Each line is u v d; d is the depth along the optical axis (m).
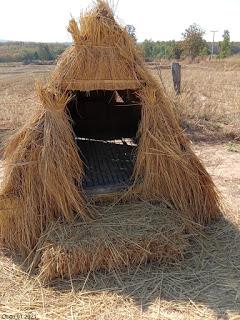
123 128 6.61
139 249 3.81
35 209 4.05
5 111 11.79
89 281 3.69
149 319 3.24
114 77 4.03
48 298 3.51
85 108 6.52
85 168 5.20
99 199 4.28
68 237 3.85
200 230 4.34
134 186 4.32
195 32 53.31
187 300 3.45
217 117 10.48
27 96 17.22
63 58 4.08
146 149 4.21
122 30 4.04
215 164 7.36
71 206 4.07
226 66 36.66
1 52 77.44
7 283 3.72
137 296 3.50
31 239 4.08
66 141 4.06
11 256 4.14
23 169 4.04
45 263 3.69
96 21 3.94
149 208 4.21
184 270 3.85
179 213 4.23
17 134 4.23
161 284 3.64
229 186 6.13
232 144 8.75
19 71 37.00
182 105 10.18
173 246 3.89
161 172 4.24
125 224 3.99
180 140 4.37
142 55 4.23
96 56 3.98
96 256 3.73
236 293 3.53
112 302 3.43
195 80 19.62
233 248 4.20
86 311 3.34
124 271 3.80
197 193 4.42
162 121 4.20
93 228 3.94
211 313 3.29
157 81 4.29
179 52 53.53
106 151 5.98
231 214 4.91
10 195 4.09
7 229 4.22
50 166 3.95
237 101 12.68
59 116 4.03
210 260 4.00
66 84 4.00
